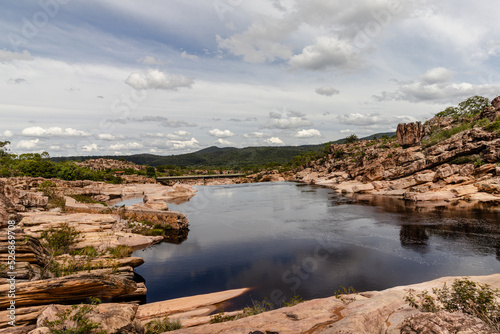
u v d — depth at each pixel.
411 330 6.41
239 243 32.41
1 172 91.25
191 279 22.14
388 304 9.73
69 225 27.05
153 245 32.28
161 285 21.06
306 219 43.91
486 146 56.44
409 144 93.38
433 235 30.25
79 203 48.66
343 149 157.75
